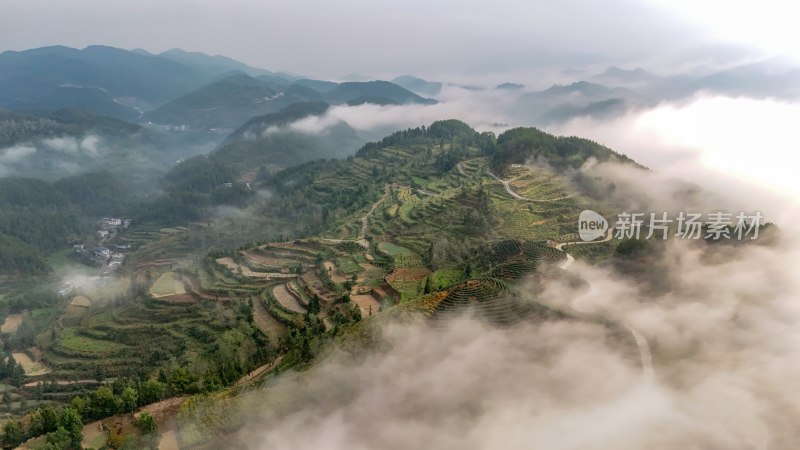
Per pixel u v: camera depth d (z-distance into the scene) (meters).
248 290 179.00
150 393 108.00
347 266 184.88
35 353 166.12
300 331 135.50
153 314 171.75
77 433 94.19
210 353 140.12
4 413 132.75
